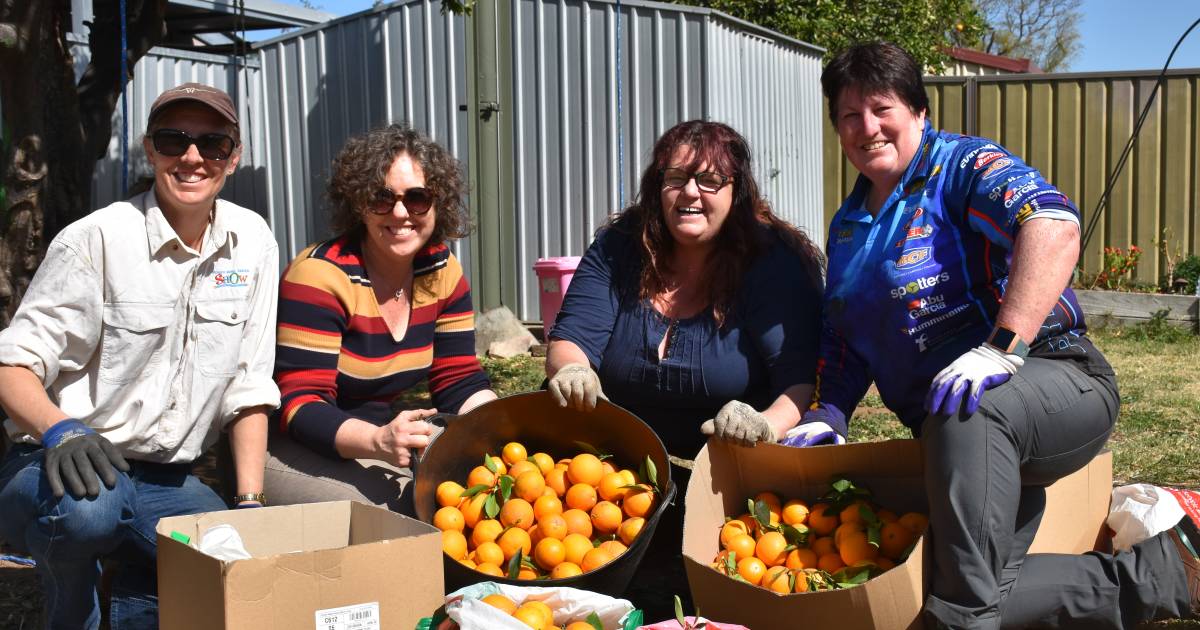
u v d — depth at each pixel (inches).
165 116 112.4
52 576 106.2
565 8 390.9
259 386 121.1
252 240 121.3
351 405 137.3
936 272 115.1
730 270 135.6
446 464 127.6
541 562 112.7
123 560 116.6
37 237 184.2
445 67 400.2
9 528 104.9
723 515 119.9
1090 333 420.8
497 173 400.2
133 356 111.7
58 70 203.6
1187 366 334.6
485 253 401.7
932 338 117.0
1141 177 514.0
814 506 118.4
